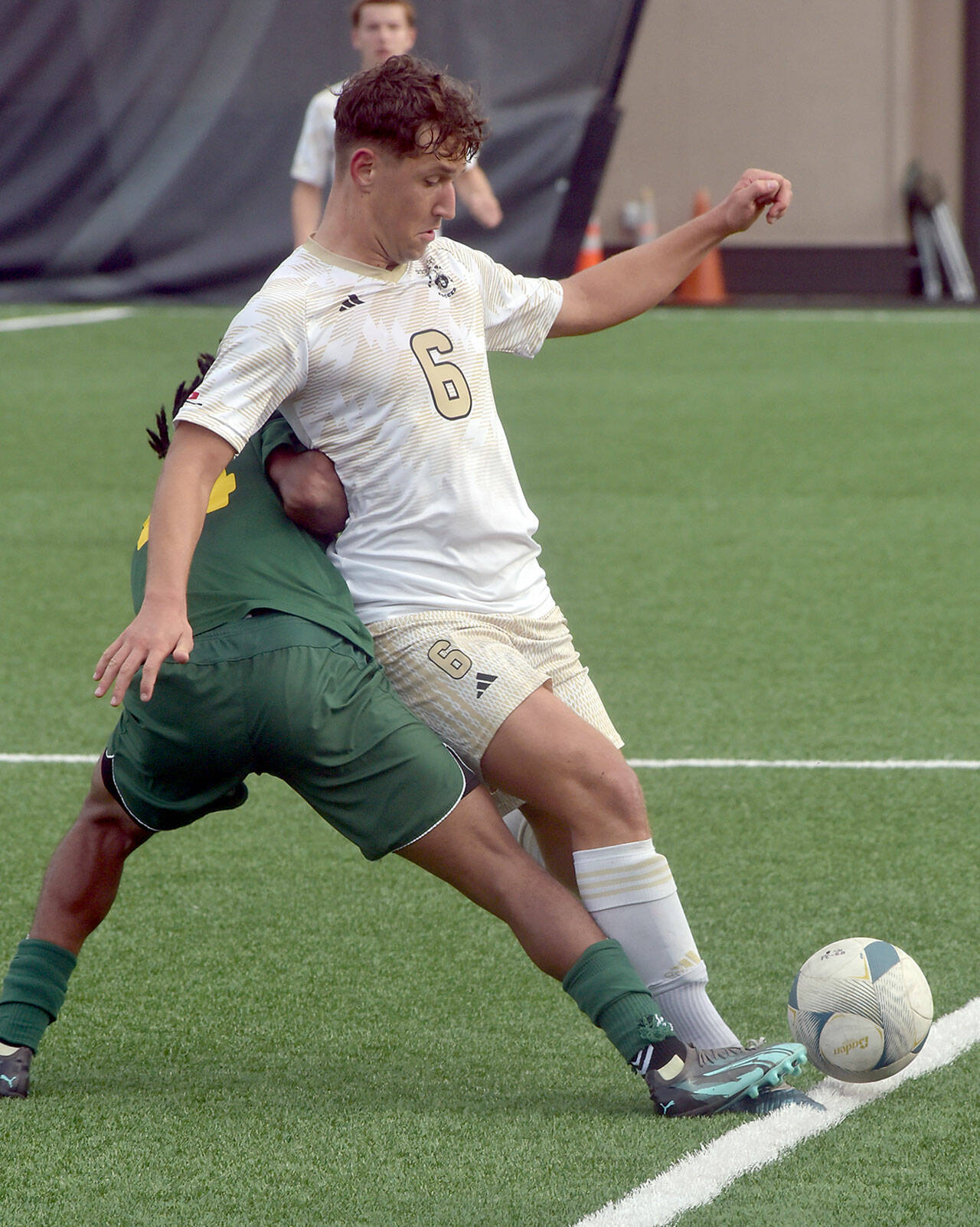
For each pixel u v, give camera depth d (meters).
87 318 51.88
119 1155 9.40
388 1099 10.16
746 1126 9.59
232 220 54.53
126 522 28.22
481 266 10.54
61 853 10.36
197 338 47.94
